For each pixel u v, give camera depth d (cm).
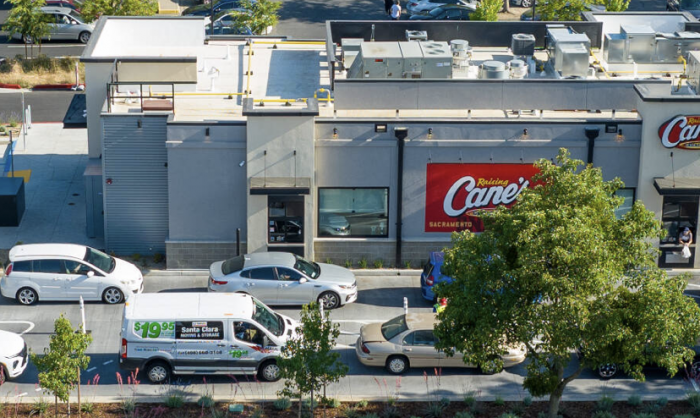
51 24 5628
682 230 3309
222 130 3219
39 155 4288
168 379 2631
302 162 3219
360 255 3359
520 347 2709
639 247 2194
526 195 2195
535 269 2102
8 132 4503
